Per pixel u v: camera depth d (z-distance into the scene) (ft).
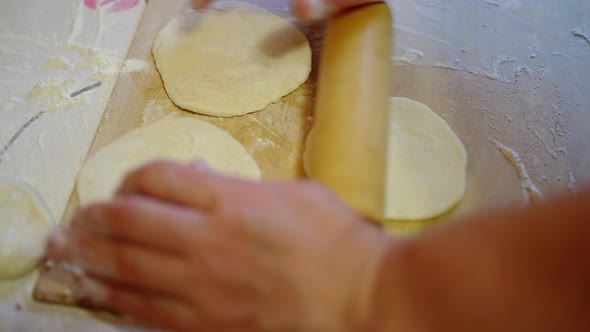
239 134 3.70
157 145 3.49
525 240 1.61
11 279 2.99
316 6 3.60
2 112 3.78
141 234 2.18
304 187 2.26
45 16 4.44
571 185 3.65
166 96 3.91
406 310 1.77
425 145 3.65
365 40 3.29
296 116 3.81
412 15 4.68
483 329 1.61
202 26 4.18
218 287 2.09
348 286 1.95
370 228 2.18
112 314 2.85
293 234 2.03
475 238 1.72
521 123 3.95
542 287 1.52
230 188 2.25
